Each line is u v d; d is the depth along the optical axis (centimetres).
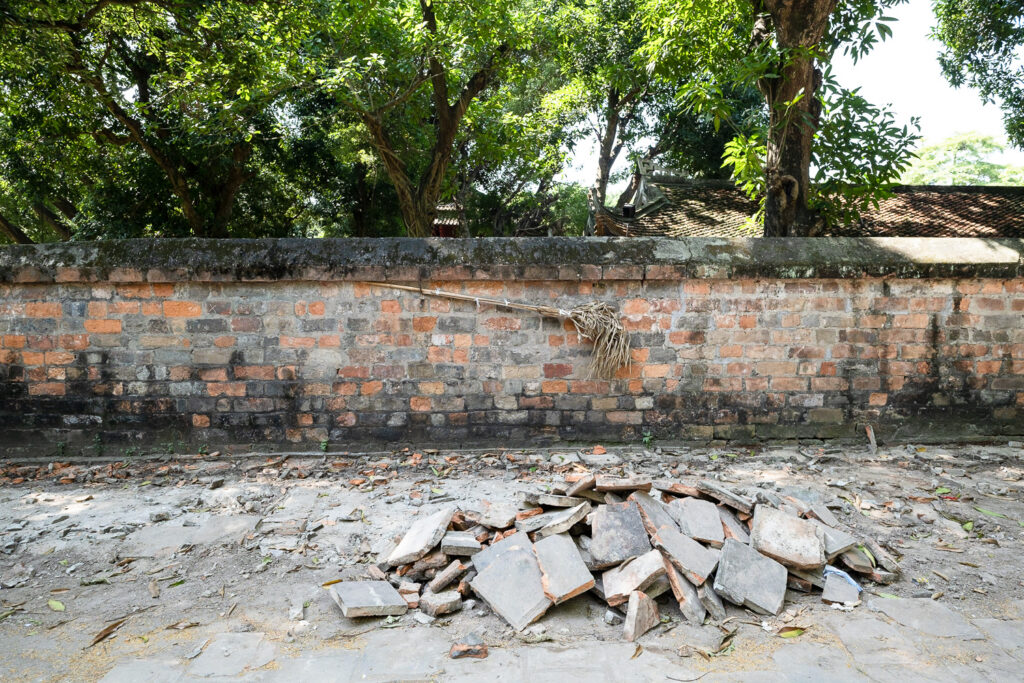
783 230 745
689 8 866
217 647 279
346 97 1216
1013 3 1227
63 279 545
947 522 407
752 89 2083
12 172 1619
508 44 1381
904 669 259
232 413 561
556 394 571
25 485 491
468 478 493
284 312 558
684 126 2442
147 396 558
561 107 2114
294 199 2100
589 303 562
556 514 355
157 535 391
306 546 375
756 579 314
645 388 573
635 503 358
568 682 253
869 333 577
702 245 571
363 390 564
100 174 1688
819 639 282
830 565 340
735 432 579
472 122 1639
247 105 1174
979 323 582
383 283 557
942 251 575
